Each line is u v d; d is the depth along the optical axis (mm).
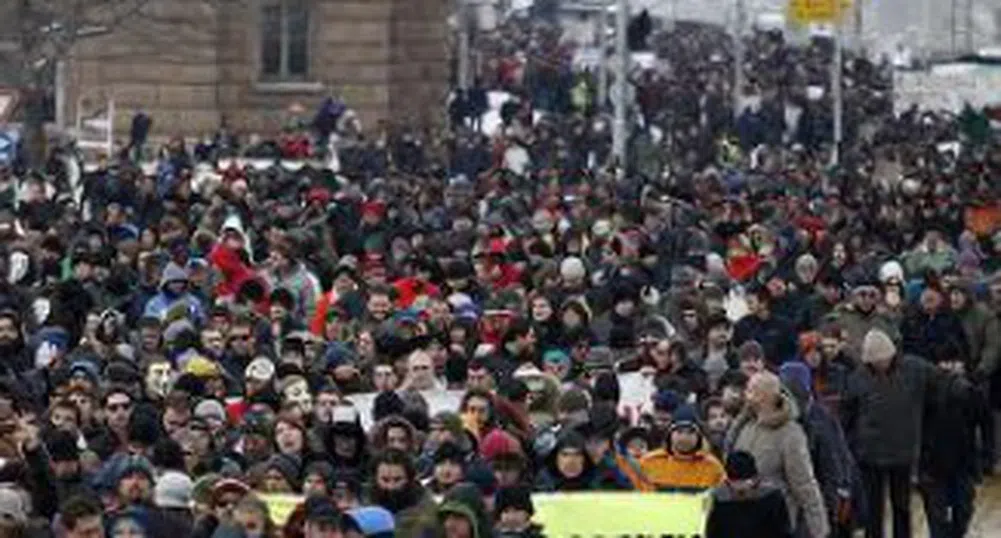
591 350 45406
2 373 44344
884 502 46188
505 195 76438
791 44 187250
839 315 49938
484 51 171000
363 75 125562
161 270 55062
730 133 119875
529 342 46250
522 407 41125
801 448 38844
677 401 41094
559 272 55406
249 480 37094
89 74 120188
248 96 123812
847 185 85938
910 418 44438
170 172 85875
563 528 37438
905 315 51812
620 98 100750
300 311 55000
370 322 50000
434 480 36594
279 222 66625
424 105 128875
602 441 38562
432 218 72250
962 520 46188
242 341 46438
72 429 38375
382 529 33938
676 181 84875
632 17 149250
